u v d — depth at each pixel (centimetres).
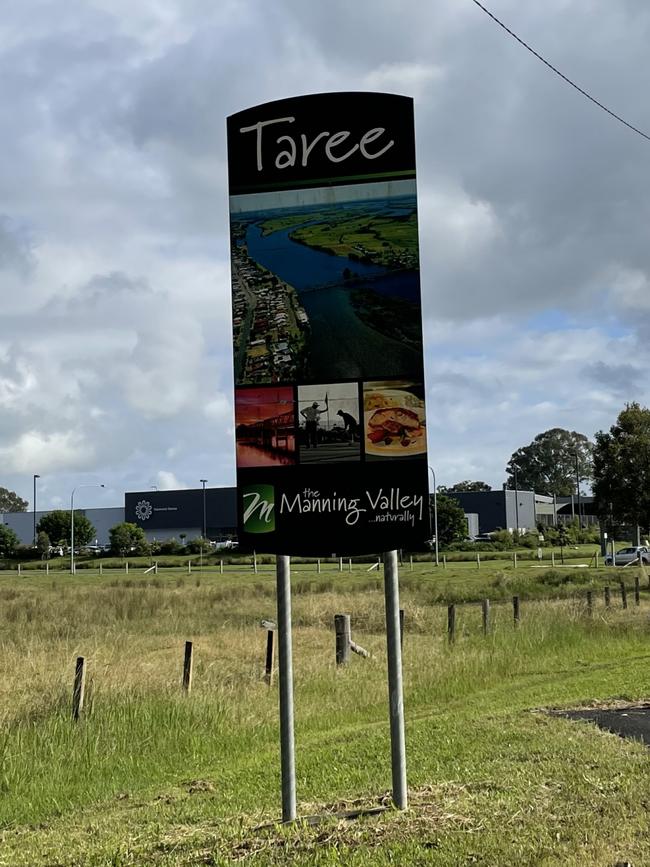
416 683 1412
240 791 809
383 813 655
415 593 3778
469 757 830
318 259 682
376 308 675
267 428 684
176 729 1080
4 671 1500
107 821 757
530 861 540
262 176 689
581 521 13212
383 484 671
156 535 12606
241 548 684
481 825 611
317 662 1691
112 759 993
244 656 1825
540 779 723
